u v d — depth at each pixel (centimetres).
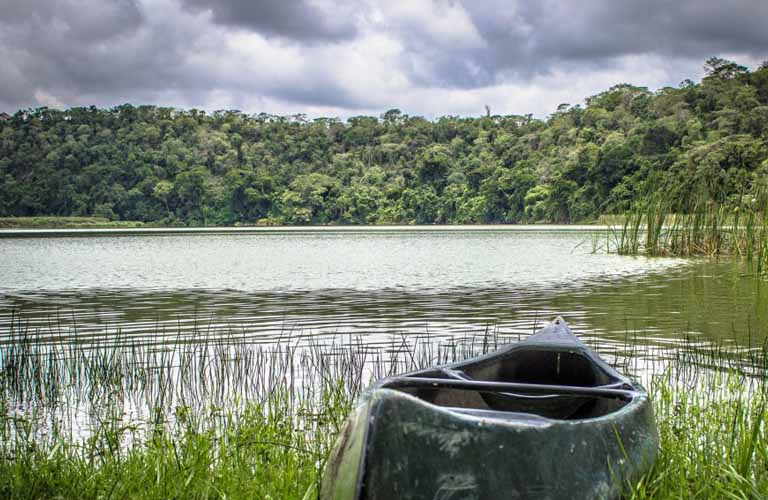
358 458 261
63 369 700
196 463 385
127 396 611
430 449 262
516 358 456
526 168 8838
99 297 1285
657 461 340
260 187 10006
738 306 1057
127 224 9812
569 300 1155
